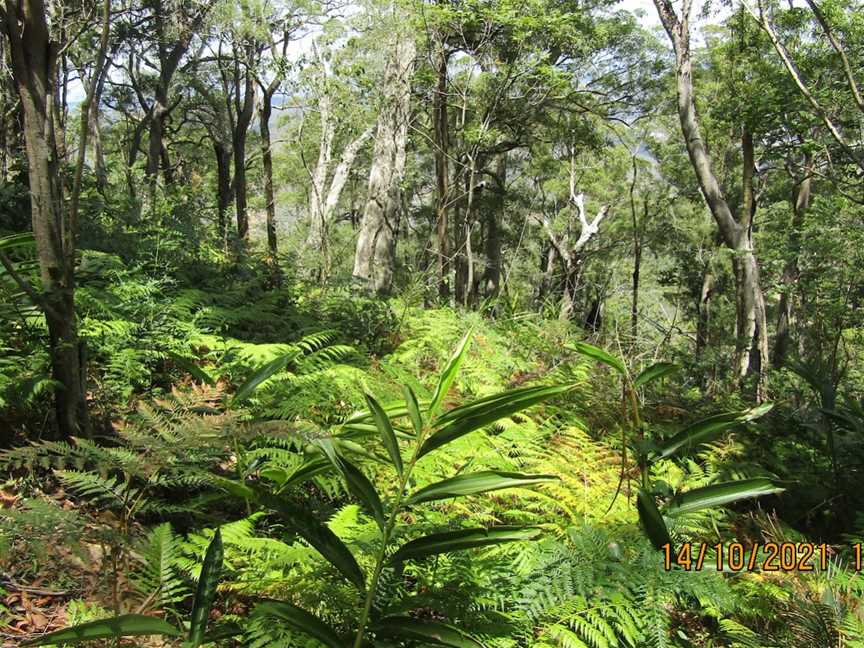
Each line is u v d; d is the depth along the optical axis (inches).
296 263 370.0
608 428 179.8
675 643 99.0
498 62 629.6
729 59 739.4
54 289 127.6
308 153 1053.2
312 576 91.0
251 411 135.1
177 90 1031.0
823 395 170.6
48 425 139.6
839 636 98.9
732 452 164.2
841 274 614.9
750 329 610.9
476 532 74.3
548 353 261.1
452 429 73.7
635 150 1087.0
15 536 78.4
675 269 1116.5
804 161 762.2
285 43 673.0
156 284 202.8
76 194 128.6
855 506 152.7
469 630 88.0
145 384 165.2
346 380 158.6
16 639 87.2
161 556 86.9
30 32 123.6
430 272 476.1
